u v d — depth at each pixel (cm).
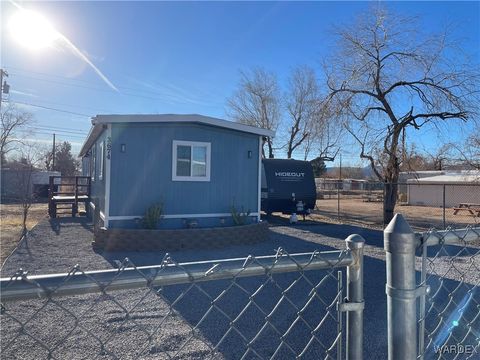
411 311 165
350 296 173
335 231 1425
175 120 1070
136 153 1065
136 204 1065
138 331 413
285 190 1848
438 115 1539
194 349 369
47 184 2942
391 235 166
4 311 118
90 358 347
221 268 144
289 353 365
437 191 3372
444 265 724
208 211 1145
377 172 1728
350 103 1648
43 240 1099
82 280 119
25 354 355
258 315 475
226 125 1140
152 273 130
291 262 159
